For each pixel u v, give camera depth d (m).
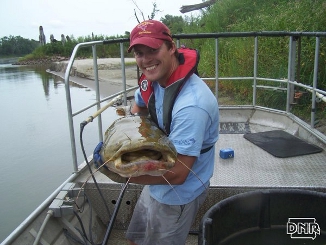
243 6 11.55
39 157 7.21
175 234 2.34
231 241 2.52
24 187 5.97
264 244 2.54
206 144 2.25
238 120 5.15
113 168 1.65
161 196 2.25
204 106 2.04
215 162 3.57
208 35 4.75
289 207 2.59
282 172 3.27
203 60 10.43
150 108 2.31
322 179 3.09
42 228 2.51
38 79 20.83
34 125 9.68
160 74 2.08
